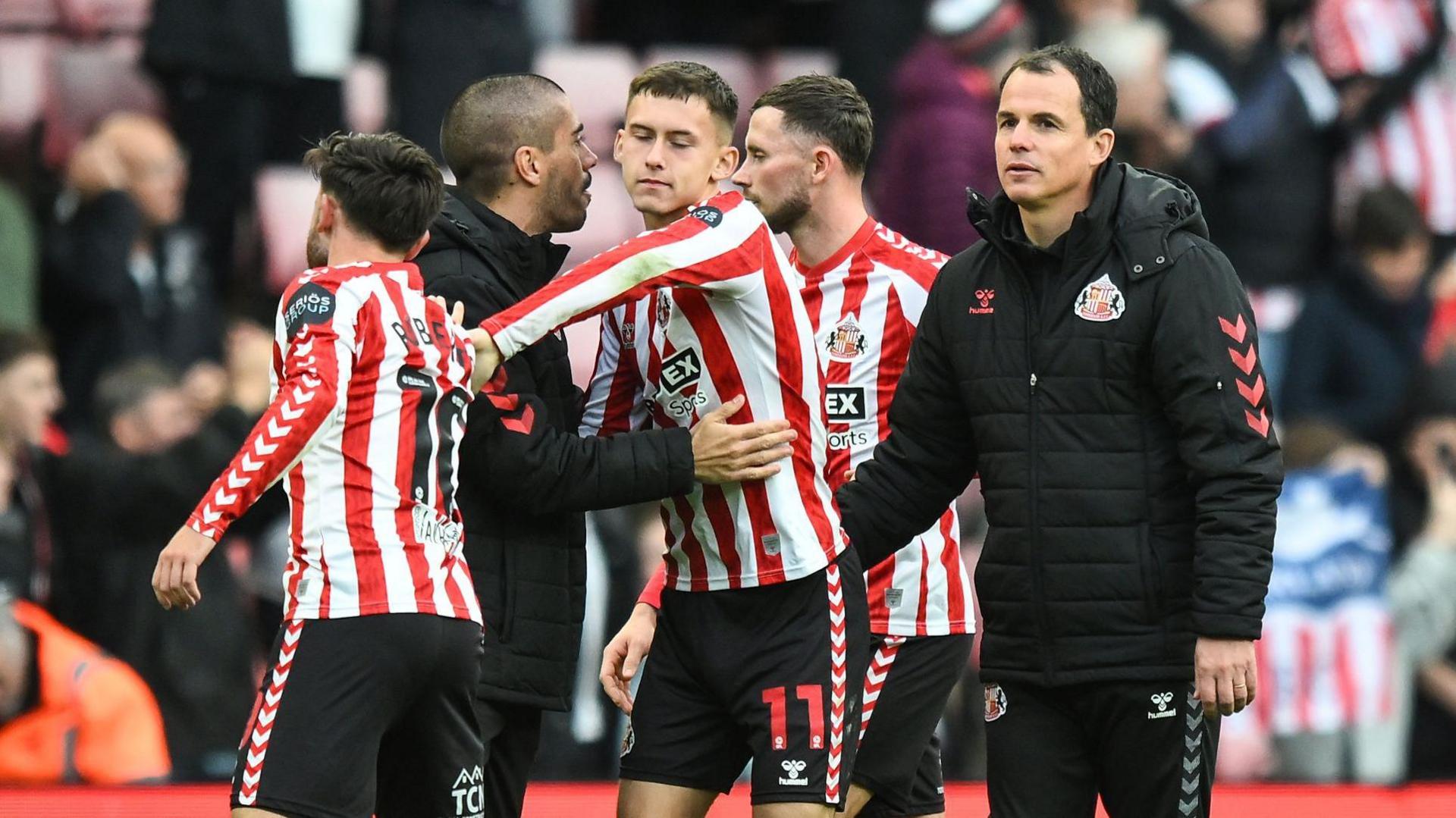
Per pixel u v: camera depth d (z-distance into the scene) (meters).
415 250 15.22
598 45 34.53
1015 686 15.44
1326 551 25.55
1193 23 30.14
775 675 15.41
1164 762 15.09
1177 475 15.02
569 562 15.91
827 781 15.33
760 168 17.42
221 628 24.12
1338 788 22.67
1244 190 29.78
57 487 24.42
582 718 24.56
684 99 15.67
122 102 31.25
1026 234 15.44
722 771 16.08
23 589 23.88
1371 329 28.19
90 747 22.59
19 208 28.36
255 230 30.73
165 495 24.36
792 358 15.48
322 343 14.18
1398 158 31.02
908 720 17.62
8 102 31.77
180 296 28.81
